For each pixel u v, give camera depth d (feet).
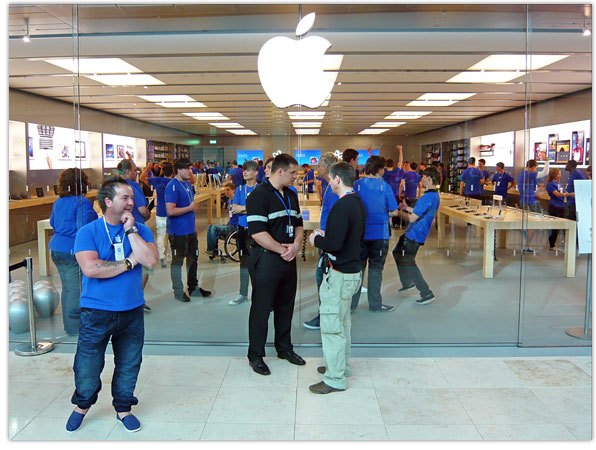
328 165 13.76
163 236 14.43
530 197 14.19
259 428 9.08
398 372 11.68
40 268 14.62
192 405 9.98
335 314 10.36
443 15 14.02
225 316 14.24
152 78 14.30
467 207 14.11
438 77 14.23
